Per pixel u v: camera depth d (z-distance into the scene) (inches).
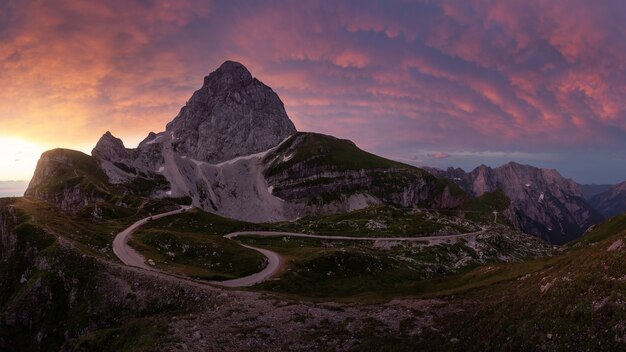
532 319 1270.9
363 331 1713.8
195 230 6825.8
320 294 3988.7
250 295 2460.6
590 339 1063.0
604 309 1128.2
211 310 2208.4
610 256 1403.8
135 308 2834.6
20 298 3412.9
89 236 4970.5
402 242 6732.3
